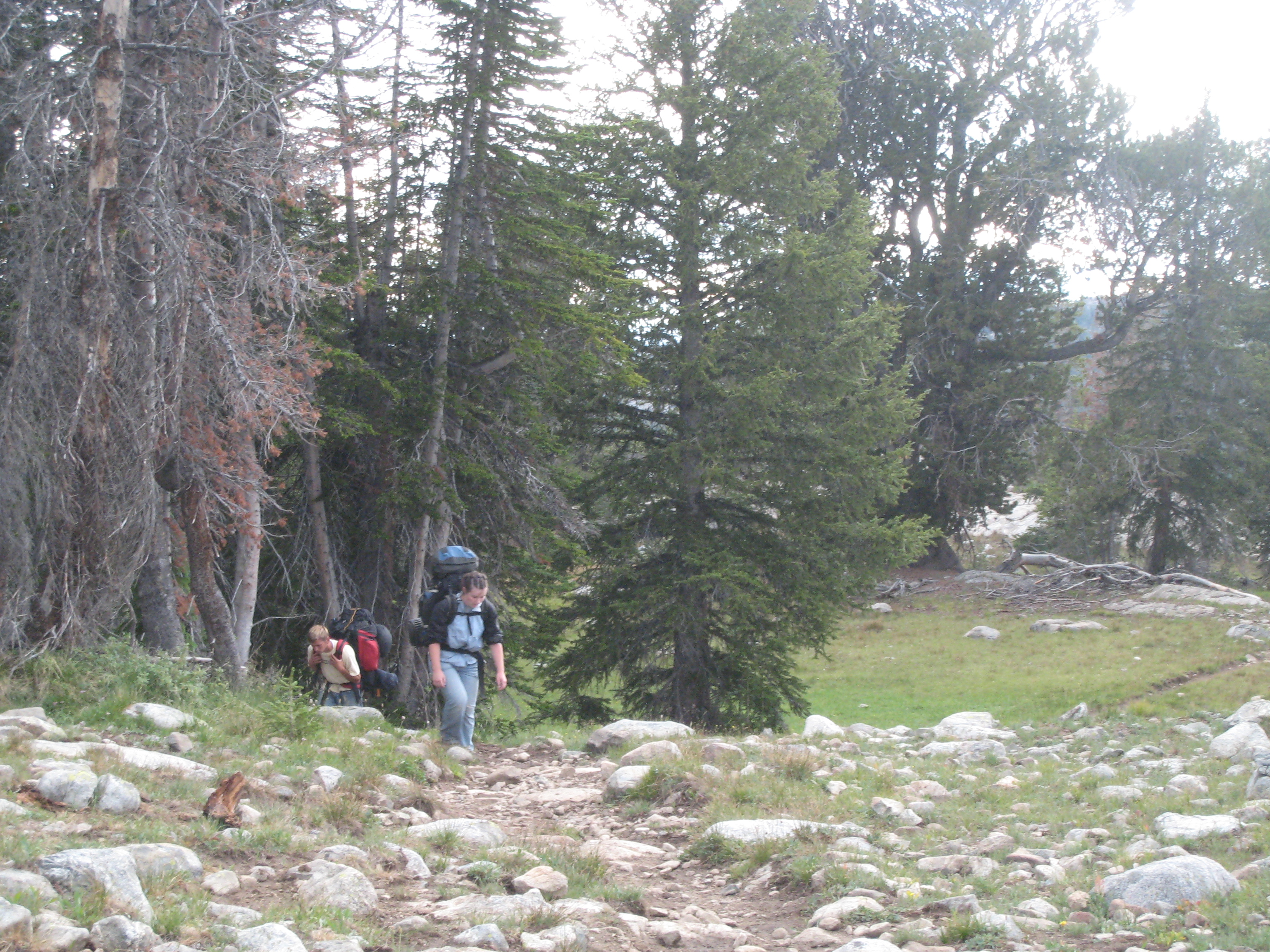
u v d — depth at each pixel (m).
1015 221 42.00
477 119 15.69
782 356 21.14
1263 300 44.50
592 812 7.39
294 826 5.50
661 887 5.50
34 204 8.76
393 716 14.71
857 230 22.25
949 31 43.28
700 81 21.52
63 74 8.90
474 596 9.29
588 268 16.05
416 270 15.80
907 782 9.05
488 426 16.41
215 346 9.48
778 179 21.52
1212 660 26.14
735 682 20.53
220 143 9.62
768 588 19.78
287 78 10.69
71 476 8.87
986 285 44.91
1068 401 62.81
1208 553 46.72
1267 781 8.34
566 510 16.95
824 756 9.70
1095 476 43.25
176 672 9.20
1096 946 4.36
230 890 4.32
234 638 10.78
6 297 9.30
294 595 15.28
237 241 10.01
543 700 18.39
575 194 19.72
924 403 43.62
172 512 11.05
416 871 5.06
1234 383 43.97
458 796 7.74
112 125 8.82
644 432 21.97
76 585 8.98
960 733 15.25
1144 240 43.03
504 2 15.75
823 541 21.45
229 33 9.27
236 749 7.52
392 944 3.97
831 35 42.41
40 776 5.35
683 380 20.86
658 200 21.17
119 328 9.01
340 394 14.66
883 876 5.30
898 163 42.81
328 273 13.00
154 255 9.33
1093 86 42.06
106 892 3.73
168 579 10.55
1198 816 6.89
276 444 14.79
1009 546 60.19
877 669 31.16
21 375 8.59
